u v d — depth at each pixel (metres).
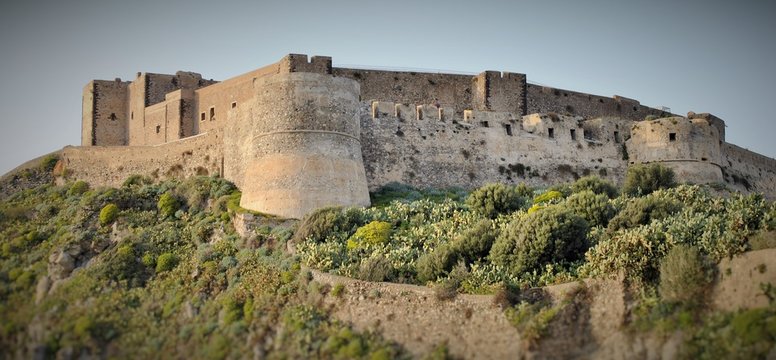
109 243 69.56
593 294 49.34
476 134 82.62
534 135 84.75
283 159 70.62
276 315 55.66
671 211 59.28
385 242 62.25
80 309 59.78
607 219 62.06
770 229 49.19
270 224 67.62
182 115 92.19
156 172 83.81
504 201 67.50
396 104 80.81
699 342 44.47
